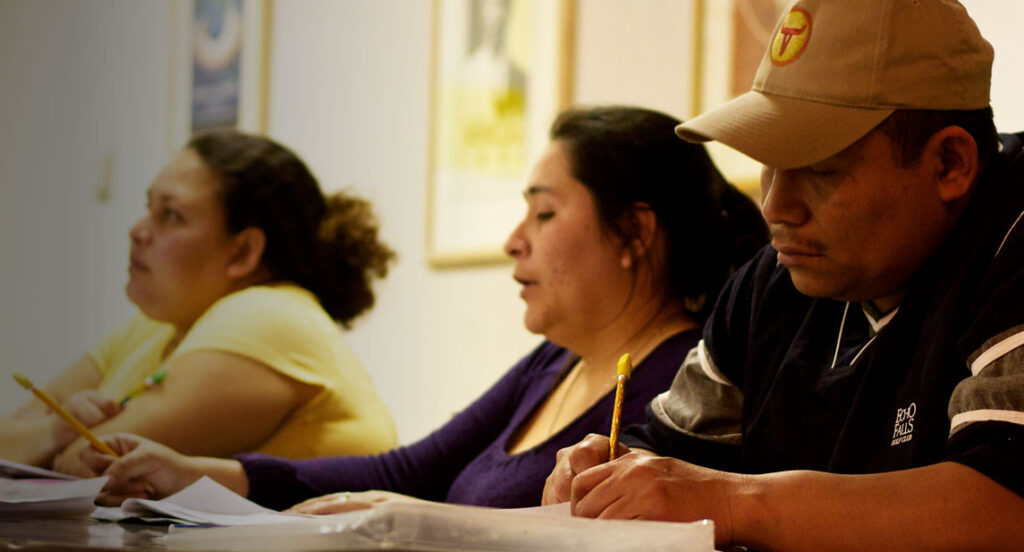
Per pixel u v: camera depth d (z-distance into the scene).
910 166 1.31
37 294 5.41
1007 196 1.30
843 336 1.48
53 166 5.42
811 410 1.48
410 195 3.83
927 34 1.33
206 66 4.73
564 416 2.14
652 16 3.13
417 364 3.70
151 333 3.19
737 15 2.90
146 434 2.53
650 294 2.12
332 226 3.04
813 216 1.33
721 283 2.13
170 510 1.53
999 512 1.08
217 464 2.27
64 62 5.44
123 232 5.01
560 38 3.33
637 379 2.01
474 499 2.09
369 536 1.00
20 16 5.67
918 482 1.12
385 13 4.02
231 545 1.07
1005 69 2.30
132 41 5.12
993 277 1.24
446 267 3.63
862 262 1.33
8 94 5.68
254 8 4.52
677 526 0.98
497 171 3.50
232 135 3.00
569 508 1.27
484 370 3.46
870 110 1.30
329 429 2.67
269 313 2.68
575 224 2.11
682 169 2.11
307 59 4.33
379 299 3.86
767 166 1.38
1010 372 1.16
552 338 2.17
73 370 3.25
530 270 2.16
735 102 1.42
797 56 1.36
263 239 2.91
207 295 2.92
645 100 3.12
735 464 1.68
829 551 1.12
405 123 3.89
